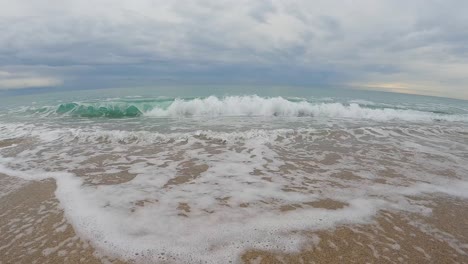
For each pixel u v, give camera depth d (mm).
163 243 2912
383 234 3109
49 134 7625
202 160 5676
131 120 10328
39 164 5395
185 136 7363
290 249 2834
